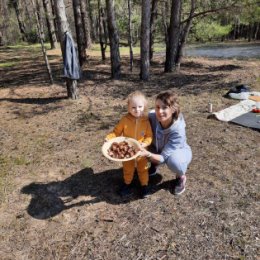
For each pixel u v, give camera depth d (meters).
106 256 2.98
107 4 10.70
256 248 2.99
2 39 33.22
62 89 9.79
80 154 5.08
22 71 14.05
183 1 15.38
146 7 10.31
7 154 5.22
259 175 4.25
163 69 13.88
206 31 21.75
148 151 3.61
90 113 7.32
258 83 9.99
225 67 13.84
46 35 31.58
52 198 3.92
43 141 5.73
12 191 4.10
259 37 33.56
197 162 4.64
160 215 3.50
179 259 2.89
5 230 3.39
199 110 7.28
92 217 3.54
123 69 13.66
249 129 5.96
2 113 7.63
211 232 3.21
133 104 3.42
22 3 32.31
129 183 3.87
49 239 3.24
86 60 14.99
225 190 3.91
